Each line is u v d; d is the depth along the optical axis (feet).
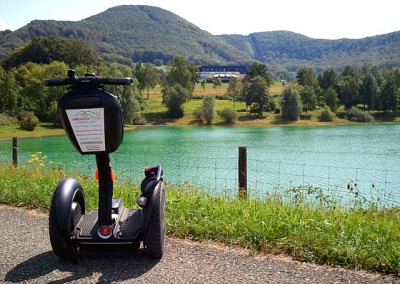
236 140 199.31
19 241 17.20
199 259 14.88
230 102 458.91
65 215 14.06
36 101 310.45
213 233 17.22
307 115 373.61
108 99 13.42
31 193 24.56
